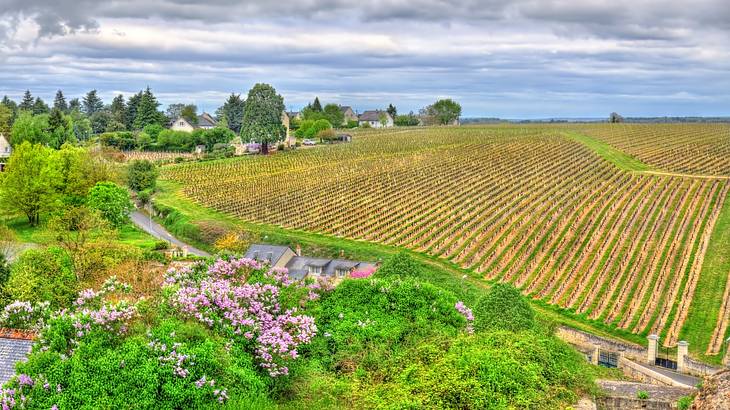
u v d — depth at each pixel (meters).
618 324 52.44
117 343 18.72
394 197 91.94
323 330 23.03
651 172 103.00
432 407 17.73
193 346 18.69
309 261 64.06
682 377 41.38
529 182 97.75
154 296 22.98
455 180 101.00
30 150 80.25
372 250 69.19
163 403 17.30
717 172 101.50
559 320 52.50
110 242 52.72
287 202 91.56
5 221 81.75
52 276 40.53
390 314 23.98
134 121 183.12
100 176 85.81
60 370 17.56
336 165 121.25
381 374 20.48
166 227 84.44
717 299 56.25
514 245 69.62
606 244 69.75
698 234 71.50
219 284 22.20
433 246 69.06
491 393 18.28
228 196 96.88
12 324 22.88
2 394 17.09
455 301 25.95
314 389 19.84
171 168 122.00
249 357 19.70
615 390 23.88
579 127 177.12
